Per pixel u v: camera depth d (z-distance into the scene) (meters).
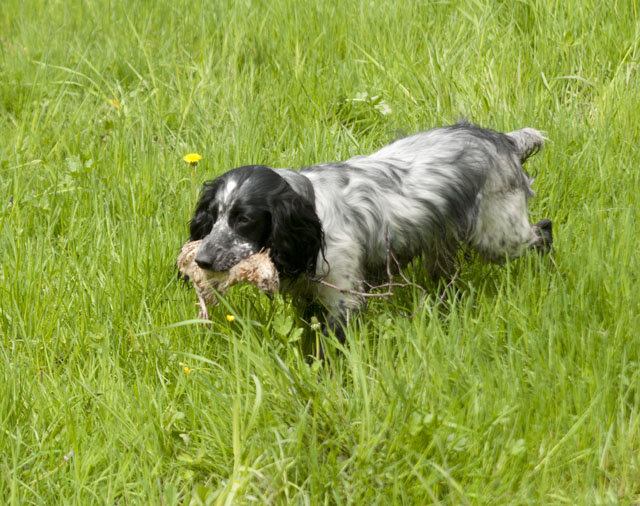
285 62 6.91
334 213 4.15
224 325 4.33
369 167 4.37
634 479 3.31
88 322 4.36
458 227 4.49
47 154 6.15
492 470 3.29
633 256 4.41
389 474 3.23
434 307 4.08
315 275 4.10
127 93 6.80
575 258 4.51
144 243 4.83
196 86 6.70
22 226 5.18
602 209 5.05
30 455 3.47
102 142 6.36
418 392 3.59
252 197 3.90
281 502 3.18
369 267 4.40
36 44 7.77
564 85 6.45
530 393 3.63
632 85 6.21
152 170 5.63
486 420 3.44
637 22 6.54
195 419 3.70
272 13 7.49
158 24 7.94
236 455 3.24
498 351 3.97
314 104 6.32
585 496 3.11
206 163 5.74
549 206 5.32
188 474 3.38
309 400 3.52
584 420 3.44
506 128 5.91
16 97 6.96
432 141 4.59
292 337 3.88
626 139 5.82
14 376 3.79
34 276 4.54
